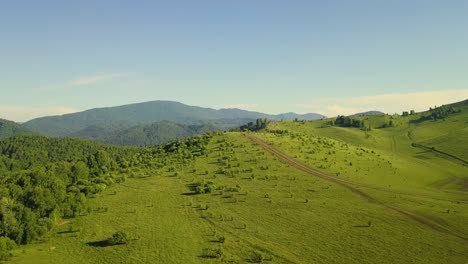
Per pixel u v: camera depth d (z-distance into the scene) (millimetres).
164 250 83500
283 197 120500
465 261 72250
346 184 136500
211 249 82562
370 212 103000
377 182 148375
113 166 188875
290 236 88875
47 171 152500
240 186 134750
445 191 142875
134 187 142125
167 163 178375
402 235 86000
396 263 73000
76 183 146875
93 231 98250
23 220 96750
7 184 131375
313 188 130125
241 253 80312
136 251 83875
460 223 91688
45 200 110375
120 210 114875
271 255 78250
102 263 79000
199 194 128000
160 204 119125
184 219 104062
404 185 152125
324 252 79312
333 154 192250
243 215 105188
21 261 81438
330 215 102000
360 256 76625
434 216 97625
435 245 79875
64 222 106625
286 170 155875
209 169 161500
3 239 86875
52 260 81562
